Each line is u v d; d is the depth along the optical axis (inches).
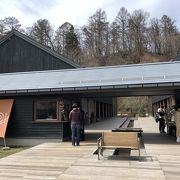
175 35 3612.2
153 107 1882.4
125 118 1704.0
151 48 3656.5
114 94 720.3
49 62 1002.7
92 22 3713.1
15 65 1034.7
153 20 3782.0
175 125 623.5
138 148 375.6
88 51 3565.5
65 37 3580.2
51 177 299.3
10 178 297.0
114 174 307.4
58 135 602.2
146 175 302.2
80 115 532.1
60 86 589.9
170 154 423.5
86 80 606.9
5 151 557.3
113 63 3410.4
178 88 564.7
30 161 382.3
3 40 1047.0
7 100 642.2
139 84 540.4
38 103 624.4
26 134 625.0
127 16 3789.4
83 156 411.8
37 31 3430.1
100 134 748.0
